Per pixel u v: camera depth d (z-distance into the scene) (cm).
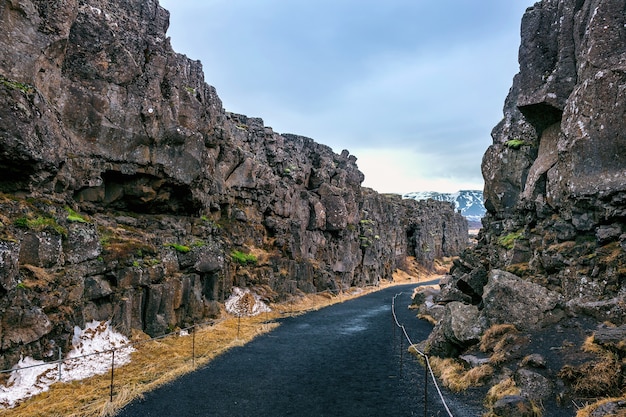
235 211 3950
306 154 6038
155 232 2609
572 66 2356
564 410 1211
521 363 1455
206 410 1499
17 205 1670
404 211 10731
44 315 1598
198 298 2778
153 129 2481
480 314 1959
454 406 1454
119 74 2331
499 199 3147
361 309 4231
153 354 2055
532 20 2630
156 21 2694
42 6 1930
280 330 3014
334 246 5881
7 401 1360
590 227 1944
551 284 2092
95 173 2245
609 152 1848
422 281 8800
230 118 4331
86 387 1581
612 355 1306
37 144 1734
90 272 1966
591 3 2245
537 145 2872
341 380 1859
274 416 1459
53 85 2045
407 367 2044
